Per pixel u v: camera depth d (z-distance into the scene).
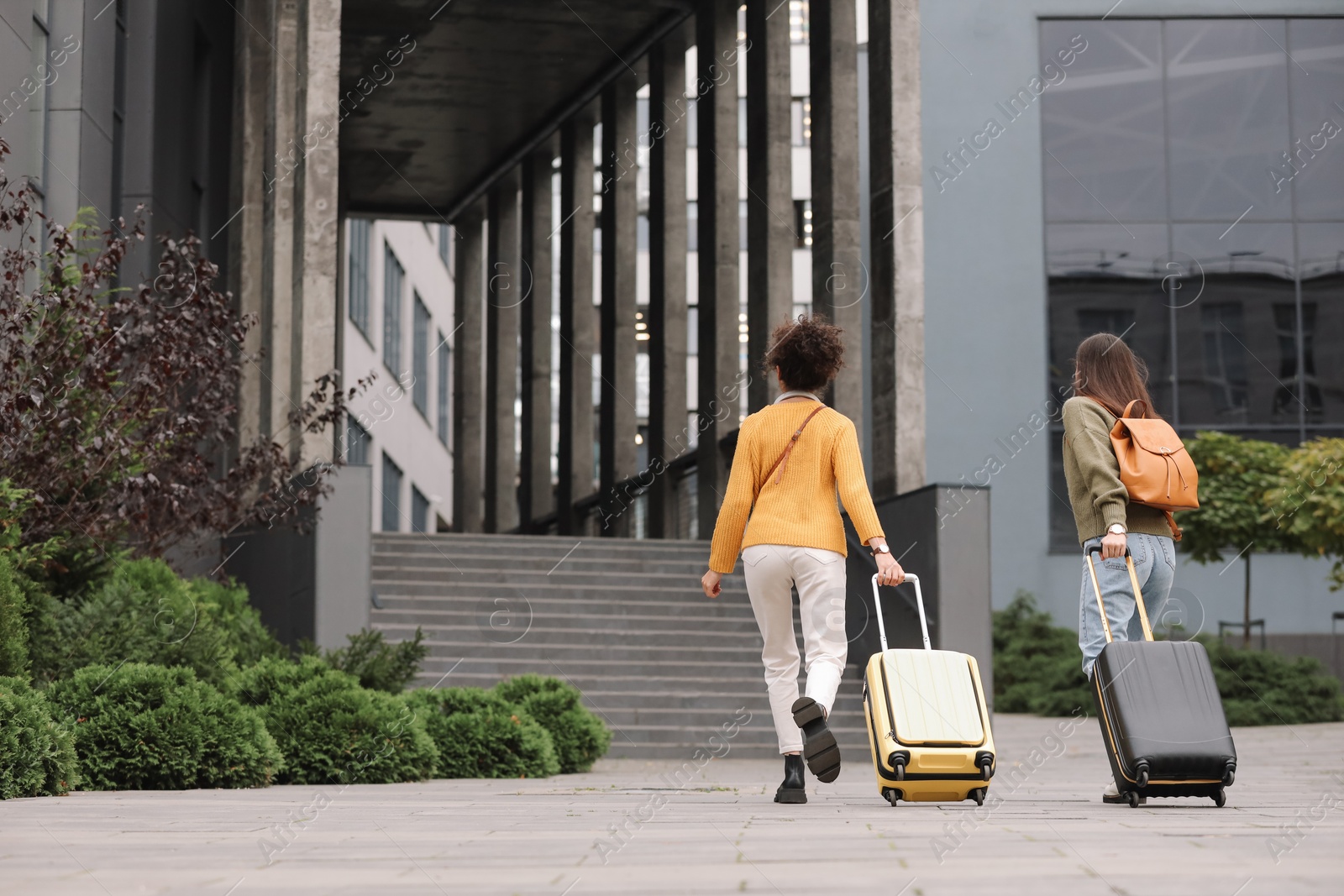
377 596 14.23
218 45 19.03
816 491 5.26
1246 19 28.05
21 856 3.35
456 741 8.98
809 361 5.43
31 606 8.14
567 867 3.00
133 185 16.03
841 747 13.19
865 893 2.47
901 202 15.45
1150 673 4.99
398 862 3.14
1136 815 4.50
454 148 29.41
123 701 7.18
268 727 7.99
